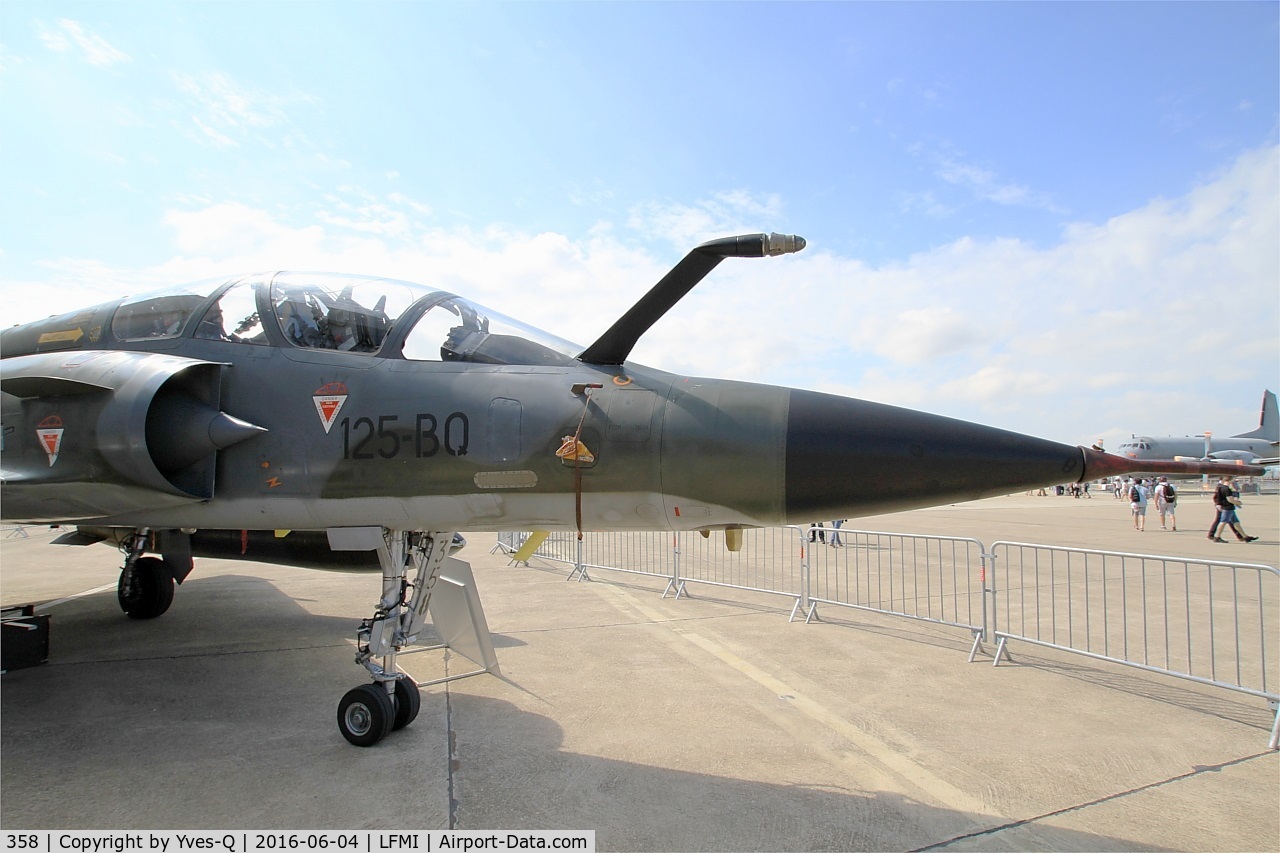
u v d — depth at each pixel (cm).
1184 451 5691
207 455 419
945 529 2230
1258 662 623
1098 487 7762
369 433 399
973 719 488
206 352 452
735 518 354
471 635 581
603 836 326
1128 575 1162
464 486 382
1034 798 370
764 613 841
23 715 488
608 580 1091
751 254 355
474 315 453
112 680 573
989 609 858
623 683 562
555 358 412
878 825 339
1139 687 560
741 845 319
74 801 358
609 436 361
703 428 351
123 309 507
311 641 710
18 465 428
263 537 731
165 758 413
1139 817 350
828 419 350
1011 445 345
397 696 450
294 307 454
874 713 498
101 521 477
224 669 607
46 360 458
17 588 1072
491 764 405
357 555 695
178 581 715
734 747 434
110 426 396
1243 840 329
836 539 958
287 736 448
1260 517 2991
